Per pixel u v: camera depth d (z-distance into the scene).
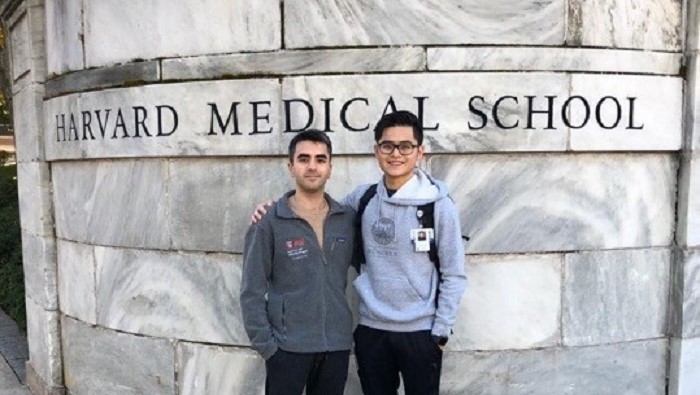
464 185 3.58
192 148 3.74
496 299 3.65
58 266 4.73
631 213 3.74
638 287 3.79
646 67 3.65
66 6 4.29
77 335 4.51
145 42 3.86
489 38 3.50
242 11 3.62
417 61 3.49
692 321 3.80
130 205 4.04
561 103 3.54
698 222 3.76
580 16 3.55
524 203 3.61
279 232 2.95
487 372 3.68
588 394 3.77
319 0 3.52
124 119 3.94
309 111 3.56
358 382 3.71
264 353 2.98
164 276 3.96
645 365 3.84
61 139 4.45
